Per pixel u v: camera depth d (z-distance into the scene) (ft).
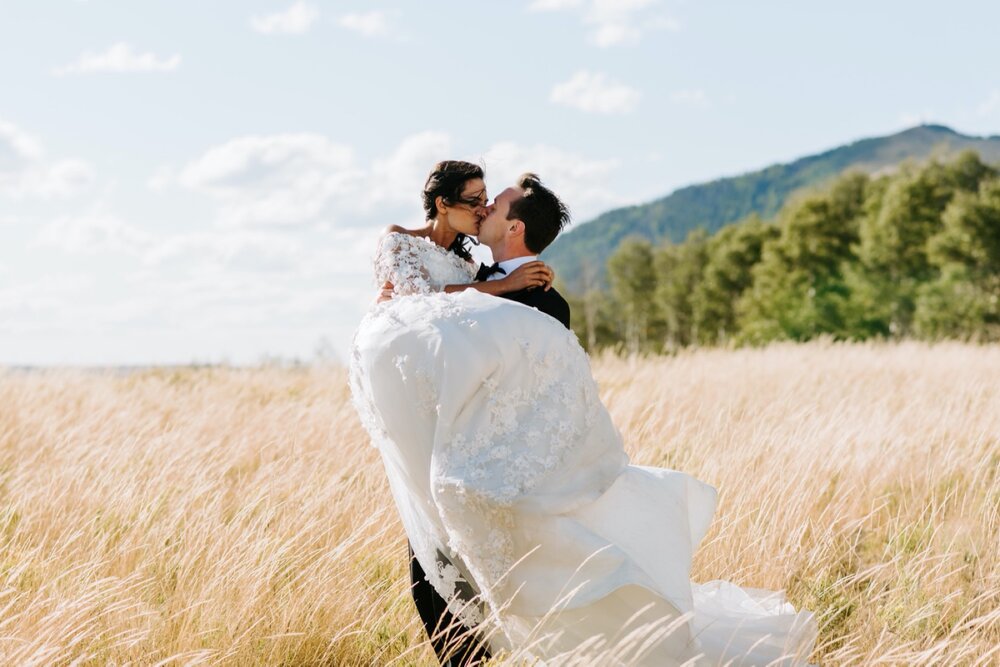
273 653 12.18
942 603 13.57
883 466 19.65
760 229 229.45
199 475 17.75
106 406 26.96
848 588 14.66
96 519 15.38
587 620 10.73
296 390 37.68
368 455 19.81
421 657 12.70
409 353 10.95
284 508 16.01
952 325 154.30
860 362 41.88
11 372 34.40
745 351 49.55
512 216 12.00
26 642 11.00
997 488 17.35
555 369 11.02
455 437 10.68
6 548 14.51
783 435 20.53
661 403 25.17
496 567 10.71
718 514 16.48
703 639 12.00
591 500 10.80
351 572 14.10
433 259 12.07
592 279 271.69
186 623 12.09
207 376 41.70
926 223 173.58
